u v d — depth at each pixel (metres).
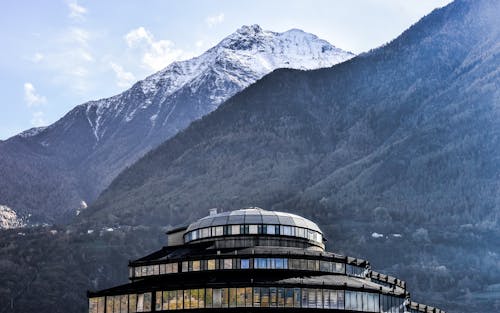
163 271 147.88
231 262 143.38
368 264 162.38
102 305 142.12
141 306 138.75
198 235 158.25
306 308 135.38
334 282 140.12
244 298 134.38
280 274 142.00
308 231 159.38
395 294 150.50
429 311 183.62
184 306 135.88
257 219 155.50
